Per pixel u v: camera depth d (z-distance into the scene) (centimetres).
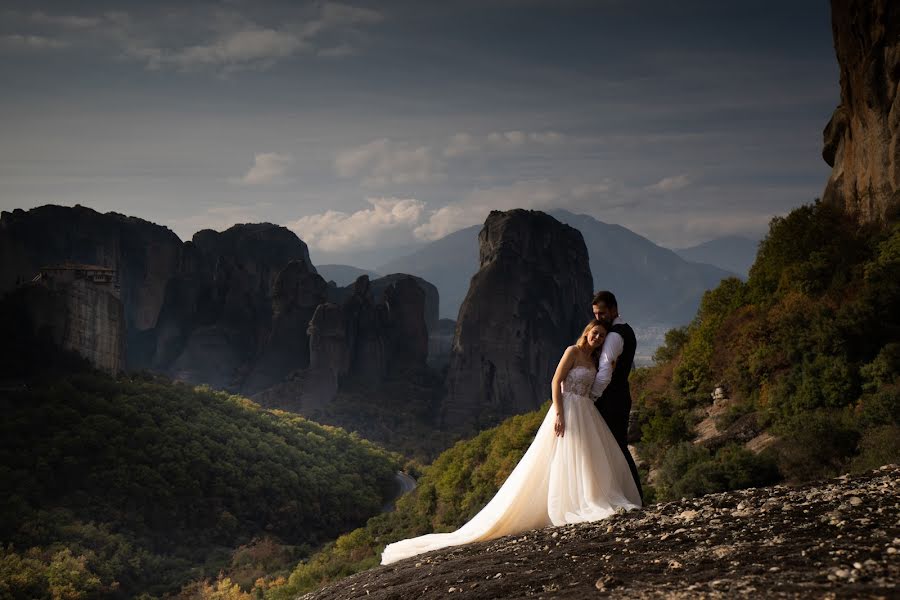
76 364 17325
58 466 12525
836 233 4338
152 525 12438
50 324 17050
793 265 4197
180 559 11631
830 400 3055
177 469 13738
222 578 10325
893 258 3497
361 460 18750
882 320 3188
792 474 2553
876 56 4159
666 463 3017
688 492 2647
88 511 11838
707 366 4159
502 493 938
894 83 4056
